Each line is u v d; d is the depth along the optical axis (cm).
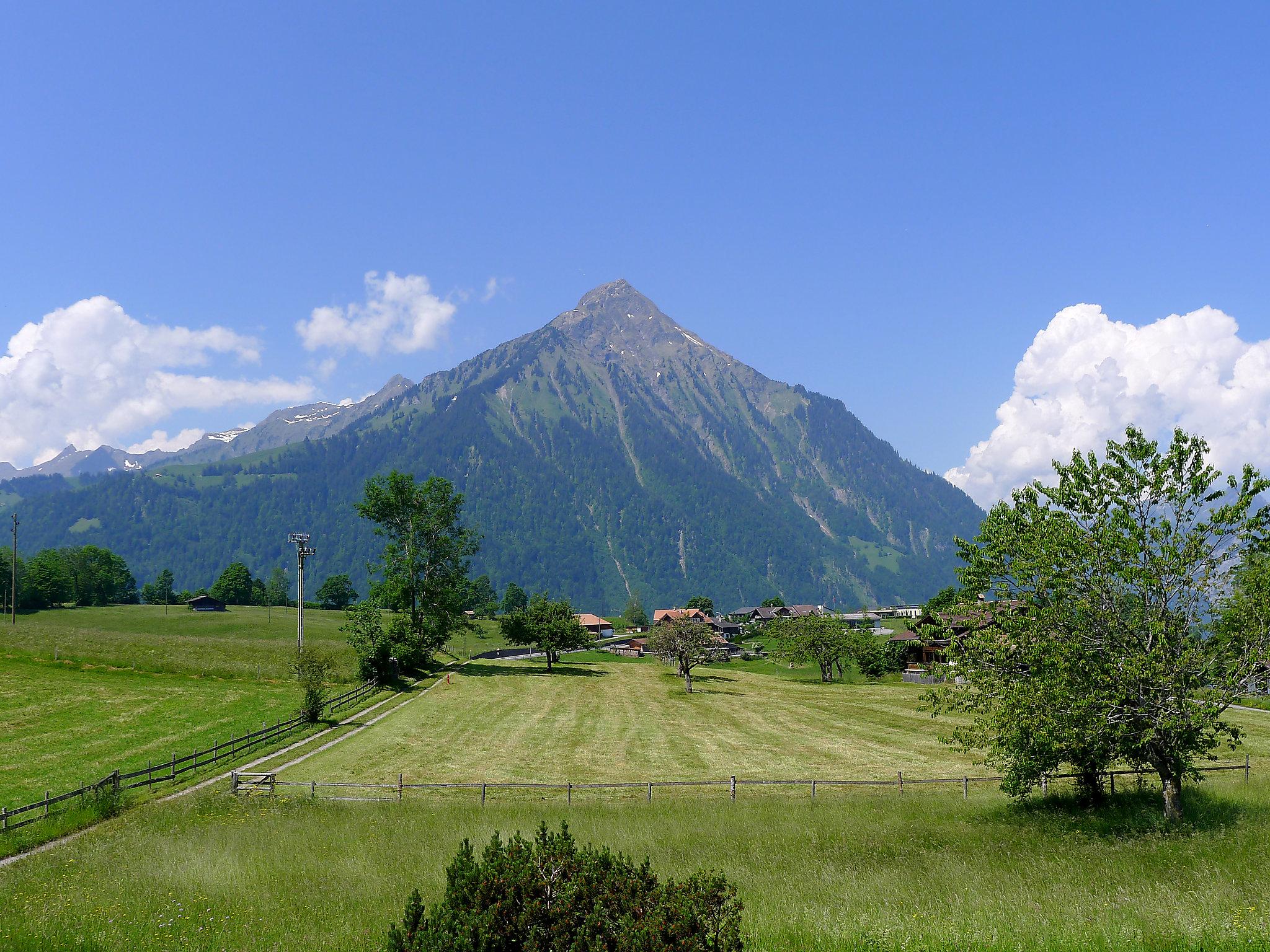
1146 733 2197
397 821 2789
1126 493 2255
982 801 3073
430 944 848
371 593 9144
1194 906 1427
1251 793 2698
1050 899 1566
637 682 9575
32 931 1438
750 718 6612
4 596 15425
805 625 10500
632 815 2900
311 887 1859
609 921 849
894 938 1268
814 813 2900
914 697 8269
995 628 2508
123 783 3541
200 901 1716
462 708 6700
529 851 921
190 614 15788
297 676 6588
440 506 9331
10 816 2748
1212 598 2188
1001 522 2488
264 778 3591
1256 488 2133
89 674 6191
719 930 851
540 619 10831
